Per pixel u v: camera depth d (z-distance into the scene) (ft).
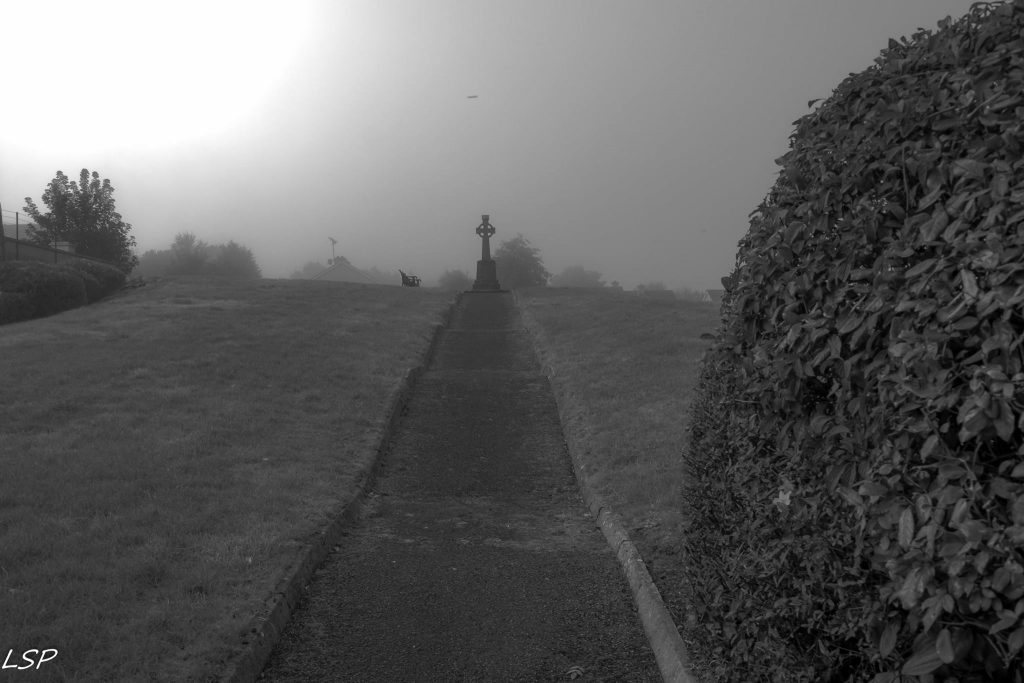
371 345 61.77
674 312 78.69
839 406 10.50
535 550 25.13
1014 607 7.21
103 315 73.36
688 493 17.62
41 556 20.80
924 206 9.39
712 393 16.65
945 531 7.48
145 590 19.04
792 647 11.55
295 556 22.08
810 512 10.75
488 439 39.83
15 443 32.32
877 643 9.07
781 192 13.76
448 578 22.47
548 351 60.80
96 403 39.63
